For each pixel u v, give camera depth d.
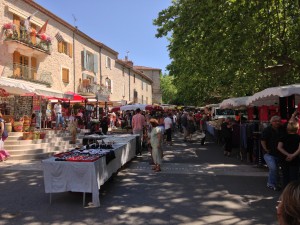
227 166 10.59
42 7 22.70
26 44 20.59
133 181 8.34
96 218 5.49
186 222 5.27
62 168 6.36
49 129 19.64
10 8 19.69
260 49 13.98
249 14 12.98
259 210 5.90
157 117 17.62
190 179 8.56
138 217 5.53
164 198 6.71
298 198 1.48
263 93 10.07
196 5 13.22
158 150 9.79
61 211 5.88
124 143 10.07
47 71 24.02
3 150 11.72
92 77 32.31
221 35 13.70
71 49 27.69
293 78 15.98
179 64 23.38
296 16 13.82
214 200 6.55
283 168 6.53
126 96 42.97
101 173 6.78
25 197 6.82
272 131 7.48
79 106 23.45
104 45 34.09
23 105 18.73
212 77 20.94
